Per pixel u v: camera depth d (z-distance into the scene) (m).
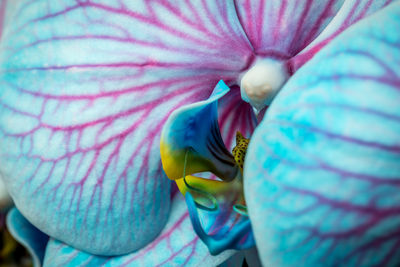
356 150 0.06
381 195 0.06
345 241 0.06
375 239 0.06
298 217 0.06
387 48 0.06
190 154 0.08
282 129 0.06
